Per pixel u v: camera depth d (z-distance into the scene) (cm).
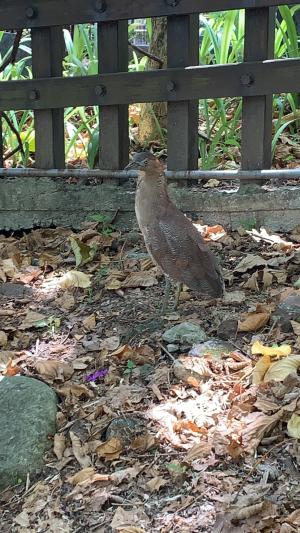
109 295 349
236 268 349
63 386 310
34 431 293
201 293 322
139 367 312
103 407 299
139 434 290
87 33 462
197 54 383
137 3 376
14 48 413
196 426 288
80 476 283
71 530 273
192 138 385
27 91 395
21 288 360
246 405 291
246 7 365
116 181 392
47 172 398
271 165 390
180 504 273
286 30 433
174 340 318
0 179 405
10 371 317
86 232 384
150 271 356
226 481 275
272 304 329
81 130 440
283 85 364
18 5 391
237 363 307
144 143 438
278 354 303
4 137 441
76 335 331
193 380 301
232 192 379
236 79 369
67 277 356
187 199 383
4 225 407
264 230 372
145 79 379
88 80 386
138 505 275
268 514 265
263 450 281
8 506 283
